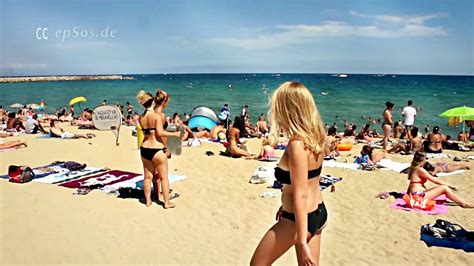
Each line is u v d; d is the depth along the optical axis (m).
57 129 16.20
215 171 10.16
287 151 3.10
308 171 3.10
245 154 11.98
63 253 5.29
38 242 5.59
